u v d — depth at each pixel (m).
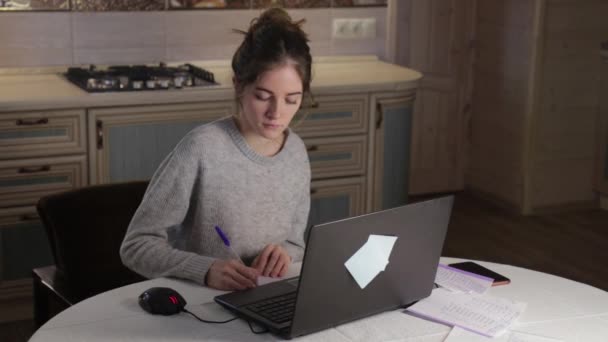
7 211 3.31
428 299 1.91
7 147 3.24
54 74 3.79
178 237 2.12
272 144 2.08
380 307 1.81
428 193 5.28
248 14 4.11
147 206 2.00
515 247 4.39
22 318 3.46
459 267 2.13
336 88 3.71
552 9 4.64
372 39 4.44
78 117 3.32
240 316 1.78
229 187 2.03
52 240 2.37
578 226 4.73
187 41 4.02
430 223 1.84
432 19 5.03
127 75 3.65
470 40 5.12
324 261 1.64
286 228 2.12
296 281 1.93
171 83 3.48
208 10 4.02
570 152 4.90
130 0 3.88
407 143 4.01
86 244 2.37
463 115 5.23
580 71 4.79
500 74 4.95
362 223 1.69
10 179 3.28
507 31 4.86
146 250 1.98
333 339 1.70
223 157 2.02
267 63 1.87
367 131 3.84
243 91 1.94
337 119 3.77
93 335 1.70
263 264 1.99
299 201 2.16
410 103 3.96
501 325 1.78
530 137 4.79
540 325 1.82
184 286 1.93
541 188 4.89
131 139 3.42
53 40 3.79
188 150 1.99
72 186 3.38
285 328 1.69
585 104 4.86
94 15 3.83
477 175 5.23
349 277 1.71
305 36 1.95
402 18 4.97
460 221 4.77
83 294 2.31
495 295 1.97
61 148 3.32
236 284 1.88
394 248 1.78
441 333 1.75
